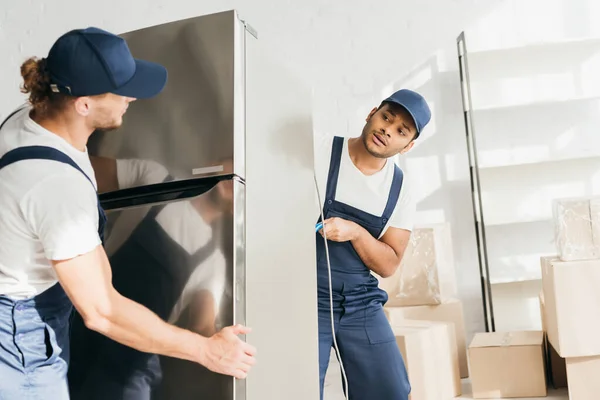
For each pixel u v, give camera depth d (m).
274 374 1.58
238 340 1.40
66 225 1.23
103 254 1.30
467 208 3.89
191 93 1.55
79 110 1.31
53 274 1.34
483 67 3.89
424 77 3.94
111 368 1.62
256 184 1.57
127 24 3.97
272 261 1.62
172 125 1.57
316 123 3.95
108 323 1.29
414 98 2.20
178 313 1.50
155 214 1.56
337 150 2.32
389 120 2.20
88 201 1.28
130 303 1.31
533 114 3.87
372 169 2.32
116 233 1.60
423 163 3.93
